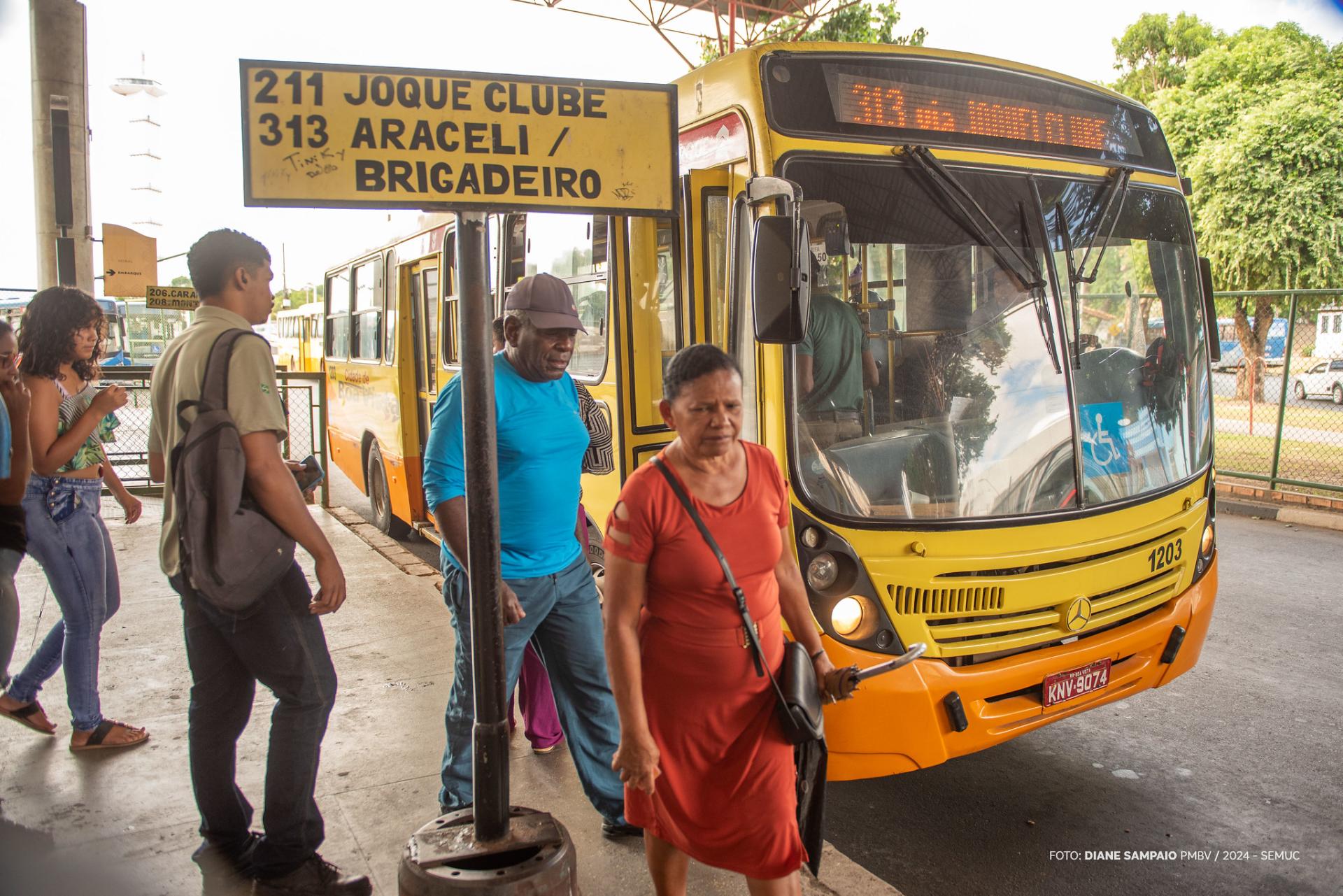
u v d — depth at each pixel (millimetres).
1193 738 4777
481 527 2586
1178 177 4766
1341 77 15094
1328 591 7391
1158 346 4453
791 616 2771
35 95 6902
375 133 2406
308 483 3238
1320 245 14148
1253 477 11125
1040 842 3816
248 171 2326
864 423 3648
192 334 2857
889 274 3762
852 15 14234
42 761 3924
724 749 2566
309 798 3029
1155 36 28250
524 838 2662
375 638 5527
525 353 3199
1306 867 3627
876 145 3805
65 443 3734
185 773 3830
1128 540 3971
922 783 4332
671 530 2449
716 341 3957
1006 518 3701
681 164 4238
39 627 5520
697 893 3131
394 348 8469
